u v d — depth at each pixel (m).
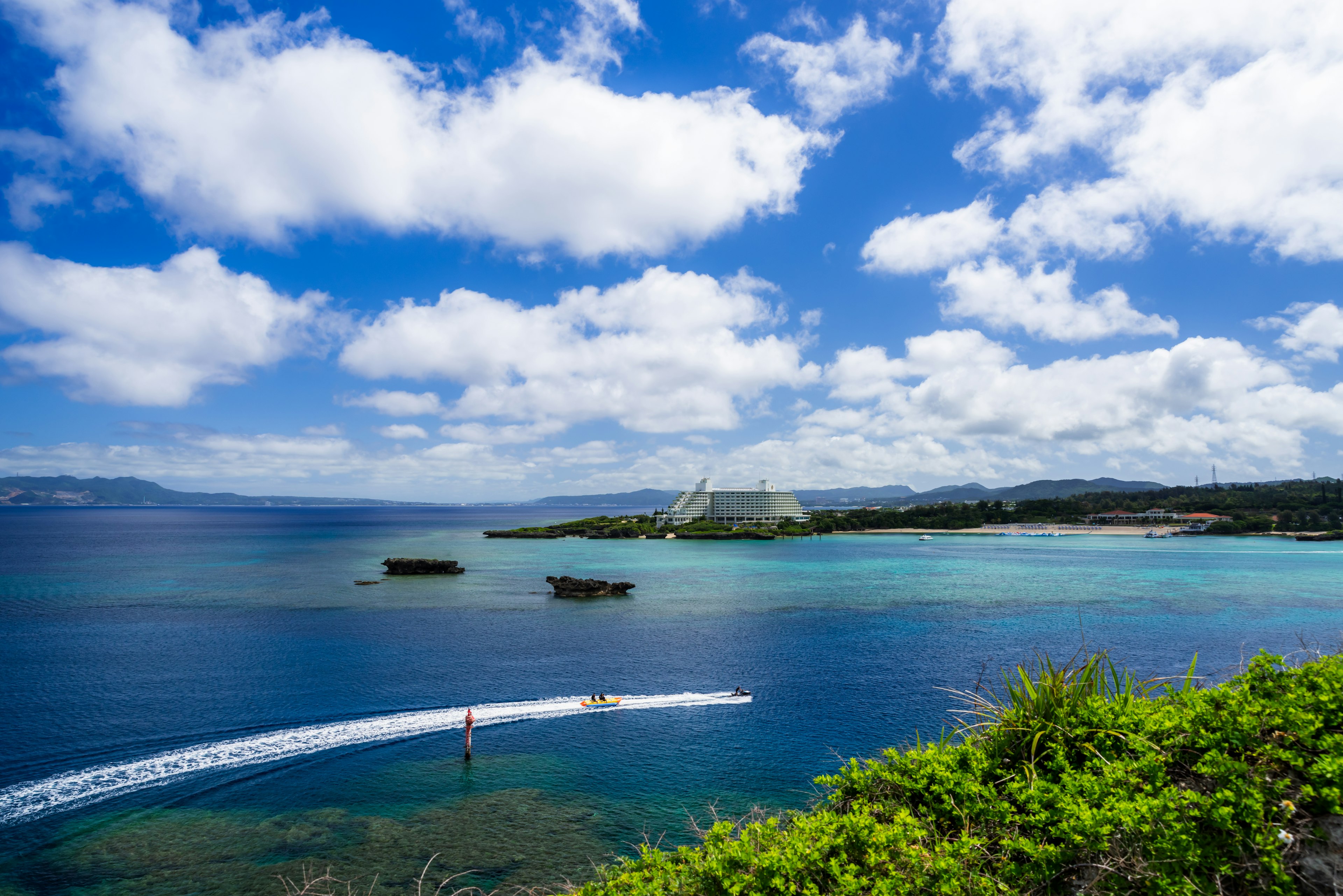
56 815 31.47
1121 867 6.86
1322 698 7.15
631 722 44.47
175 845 28.89
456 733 42.25
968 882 7.30
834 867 7.77
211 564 141.62
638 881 9.09
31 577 116.94
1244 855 6.36
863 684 53.25
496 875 26.53
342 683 52.72
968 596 104.12
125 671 55.53
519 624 79.50
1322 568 145.88
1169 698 9.57
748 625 79.62
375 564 145.38
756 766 37.19
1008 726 9.75
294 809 32.22
